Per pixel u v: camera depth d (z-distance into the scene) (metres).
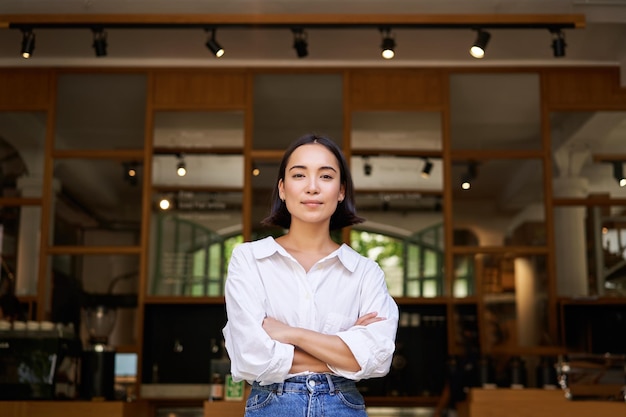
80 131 6.71
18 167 6.67
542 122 6.71
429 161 6.66
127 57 6.66
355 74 6.76
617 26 6.14
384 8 5.84
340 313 2.31
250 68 6.74
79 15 5.83
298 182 2.33
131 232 6.59
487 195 6.63
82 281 6.53
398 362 6.41
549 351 6.43
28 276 6.52
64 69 6.74
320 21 5.88
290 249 2.37
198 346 6.45
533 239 6.59
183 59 6.71
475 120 6.72
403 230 6.57
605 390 5.63
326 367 2.21
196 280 6.52
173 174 6.65
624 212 6.62
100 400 5.37
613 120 6.72
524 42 6.39
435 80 6.75
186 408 6.42
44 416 5.18
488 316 6.48
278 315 2.28
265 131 6.69
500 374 6.38
